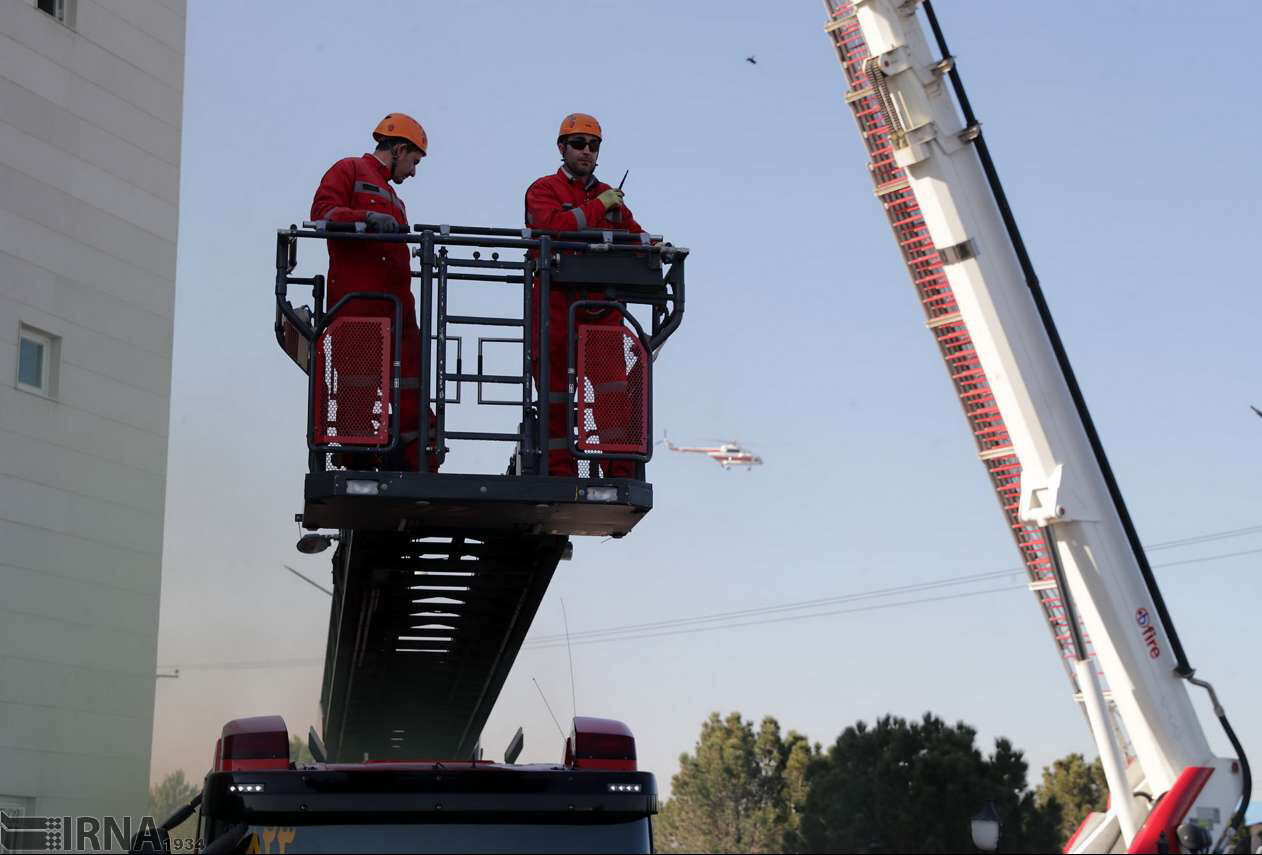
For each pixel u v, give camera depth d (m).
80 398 15.76
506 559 7.11
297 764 5.44
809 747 61.91
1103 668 15.48
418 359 6.72
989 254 14.79
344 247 6.50
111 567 15.97
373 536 6.73
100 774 15.59
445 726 9.20
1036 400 14.84
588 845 5.27
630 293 6.60
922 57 14.66
